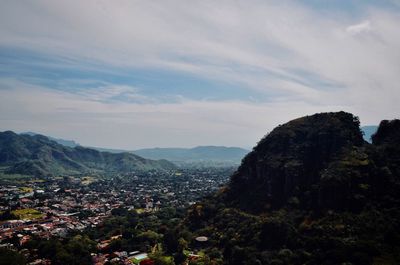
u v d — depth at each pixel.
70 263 142.62
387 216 118.81
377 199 127.62
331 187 134.50
